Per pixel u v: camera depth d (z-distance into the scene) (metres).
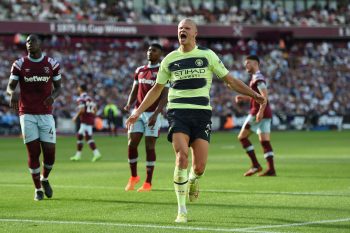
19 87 15.65
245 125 21.14
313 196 15.85
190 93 12.63
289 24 76.31
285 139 46.41
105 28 65.69
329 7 81.50
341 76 74.88
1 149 36.56
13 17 62.44
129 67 65.94
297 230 11.32
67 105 58.03
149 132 17.36
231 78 12.84
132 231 11.30
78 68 63.31
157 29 68.00
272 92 69.62
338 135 52.91
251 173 21.20
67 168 24.66
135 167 17.56
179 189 12.29
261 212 13.35
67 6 65.75
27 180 20.22
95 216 13.01
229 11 75.12
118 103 61.09
